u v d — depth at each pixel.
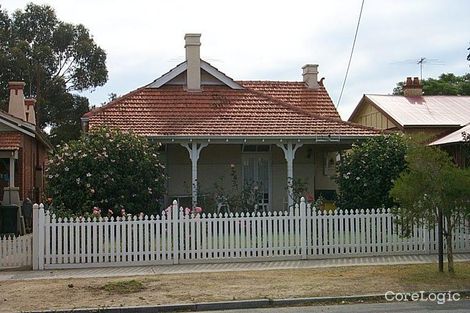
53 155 19.75
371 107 31.80
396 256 16.66
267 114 22.02
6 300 11.58
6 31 49.81
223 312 10.85
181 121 21.20
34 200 30.03
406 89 32.41
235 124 21.16
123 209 17.00
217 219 16.08
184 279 13.55
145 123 20.97
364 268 14.74
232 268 15.09
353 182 19.08
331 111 26.33
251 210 20.73
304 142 21.06
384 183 18.67
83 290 12.46
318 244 16.50
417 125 26.88
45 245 15.36
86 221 15.55
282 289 12.28
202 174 22.38
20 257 15.56
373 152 19.08
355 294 11.73
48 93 50.38
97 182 17.80
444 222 14.70
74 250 15.48
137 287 12.65
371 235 16.80
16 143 24.20
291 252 16.38
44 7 51.31
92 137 18.77
